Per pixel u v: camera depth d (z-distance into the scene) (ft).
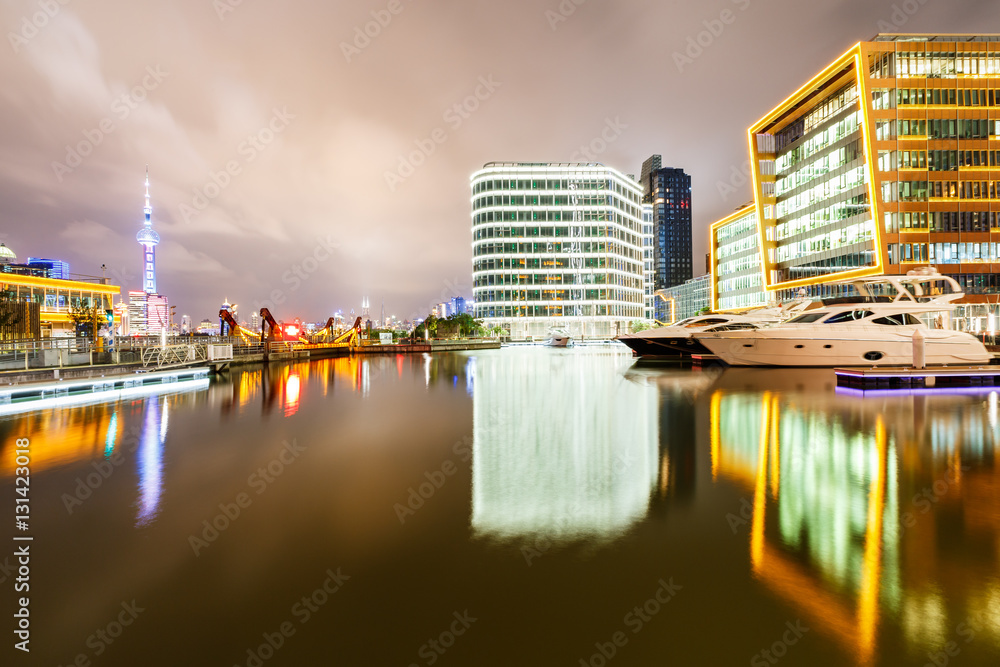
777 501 16.85
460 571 12.31
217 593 11.39
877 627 9.80
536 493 18.11
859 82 134.72
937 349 64.54
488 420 33.35
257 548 13.70
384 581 11.88
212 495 18.19
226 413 37.09
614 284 313.32
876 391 44.27
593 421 32.27
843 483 18.65
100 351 60.70
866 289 75.20
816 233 158.30
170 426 31.83
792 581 11.56
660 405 38.37
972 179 131.44
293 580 11.97
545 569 12.36
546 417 34.24
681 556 12.92
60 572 12.40
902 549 13.10
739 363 74.59
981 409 34.78
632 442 26.05
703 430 28.76
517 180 312.29
